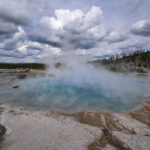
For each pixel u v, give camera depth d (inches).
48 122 165.5
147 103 269.3
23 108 231.8
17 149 110.7
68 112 217.2
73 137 129.7
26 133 136.2
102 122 172.6
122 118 189.0
